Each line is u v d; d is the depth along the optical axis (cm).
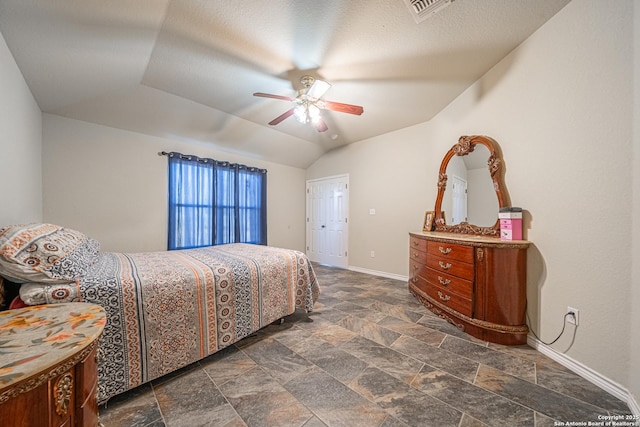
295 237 538
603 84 143
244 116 340
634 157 129
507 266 190
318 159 528
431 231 315
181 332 153
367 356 176
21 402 60
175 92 271
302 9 161
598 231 145
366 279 394
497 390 140
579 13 154
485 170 240
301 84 254
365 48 200
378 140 421
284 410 126
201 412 125
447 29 180
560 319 167
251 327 192
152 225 337
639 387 123
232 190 425
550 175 175
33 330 82
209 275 170
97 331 83
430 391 139
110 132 302
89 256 157
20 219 186
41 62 176
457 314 218
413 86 262
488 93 235
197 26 175
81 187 281
